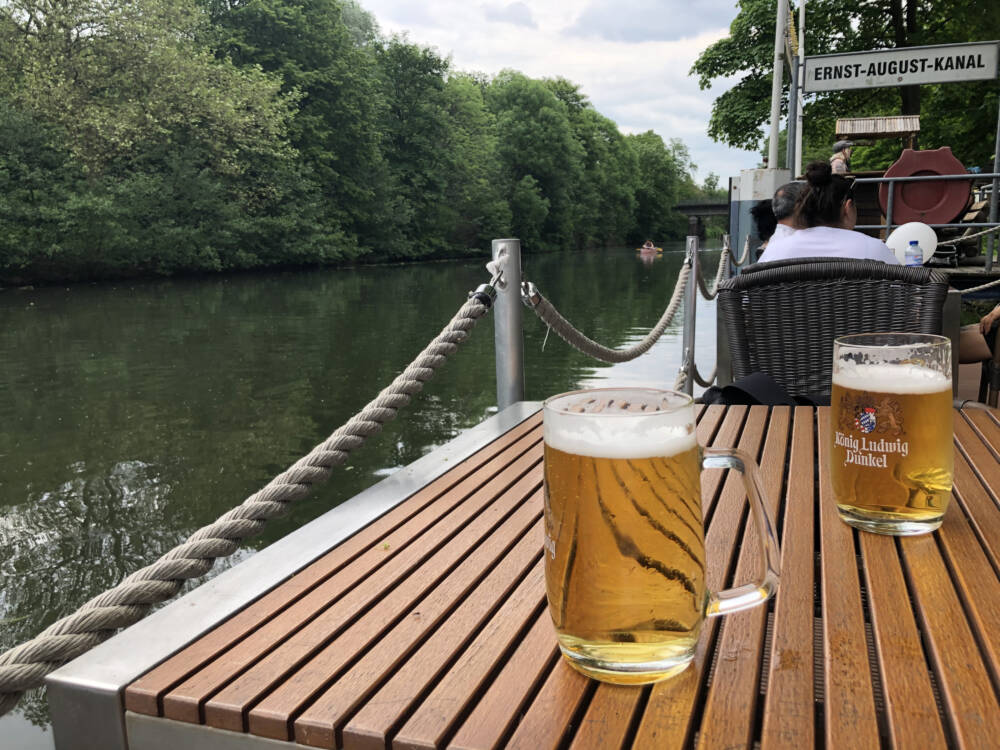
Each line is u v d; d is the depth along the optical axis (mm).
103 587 5453
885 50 6738
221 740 667
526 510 1134
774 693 628
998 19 19078
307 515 6922
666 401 670
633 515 610
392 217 42000
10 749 3510
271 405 10461
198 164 31859
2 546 6066
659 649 632
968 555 847
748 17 23812
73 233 26891
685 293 4496
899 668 649
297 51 38406
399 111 46938
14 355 14023
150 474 7742
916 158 6535
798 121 11492
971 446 1277
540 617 791
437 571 925
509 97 61312
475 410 10227
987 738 557
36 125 26922
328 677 700
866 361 906
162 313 19859
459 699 651
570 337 2637
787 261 2395
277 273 34625
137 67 28469
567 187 62812
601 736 586
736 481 1179
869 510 918
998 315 2762
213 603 860
